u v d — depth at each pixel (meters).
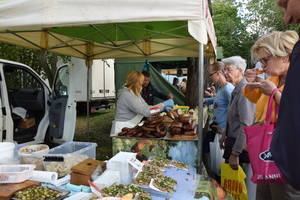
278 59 1.49
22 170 1.53
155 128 2.48
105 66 11.42
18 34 3.47
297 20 0.92
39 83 4.68
